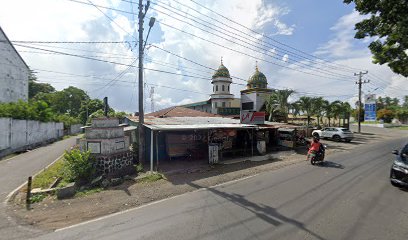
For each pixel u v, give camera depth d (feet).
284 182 30.58
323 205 21.79
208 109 132.67
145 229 17.90
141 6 44.45
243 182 31.55
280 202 22.88
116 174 36.40
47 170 40.60
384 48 38.52
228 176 35.37
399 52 37.09
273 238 15.76
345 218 18.83
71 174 33.04
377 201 22.76
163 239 16.12
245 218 19.29
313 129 101.30
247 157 53.72
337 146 74.02
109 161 36.83
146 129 52.03
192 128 44.68
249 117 65.26
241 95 115.75
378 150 64.08
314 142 45.16
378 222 18.06
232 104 129.70
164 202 24.54
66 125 145.69
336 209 20.75
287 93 97.45
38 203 25.41
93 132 38.81
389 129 159.84
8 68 94.99
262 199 23.98
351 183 29.48
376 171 36.73
